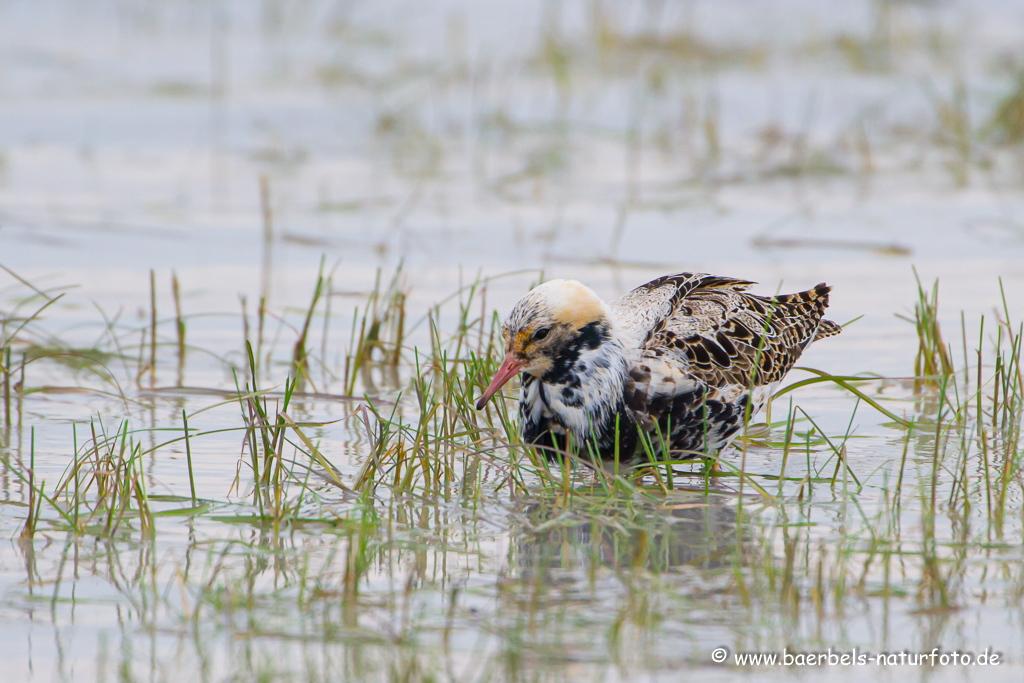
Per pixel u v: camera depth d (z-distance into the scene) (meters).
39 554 8.66
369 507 9.59
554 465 11.04
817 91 29.11
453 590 8.10
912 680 7.05
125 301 15.84
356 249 18.39
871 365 13.66
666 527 9.28
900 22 36.06
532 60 31.11
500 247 18.44
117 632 7.54
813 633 7.54
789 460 10.98
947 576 8.31
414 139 25.59
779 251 18.25
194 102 28.30
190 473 9.61
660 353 10.77
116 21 37.31
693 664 7.18
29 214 19.66
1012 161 23.78
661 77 28.89
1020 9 38.12
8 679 6.98
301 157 24.31
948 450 11.03
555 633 7.53
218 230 19.31
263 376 13.46
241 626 7.61
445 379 11.09
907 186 22.23
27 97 28.20
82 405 12.39
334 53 33.12
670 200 21.36
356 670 7.09
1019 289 16.09
